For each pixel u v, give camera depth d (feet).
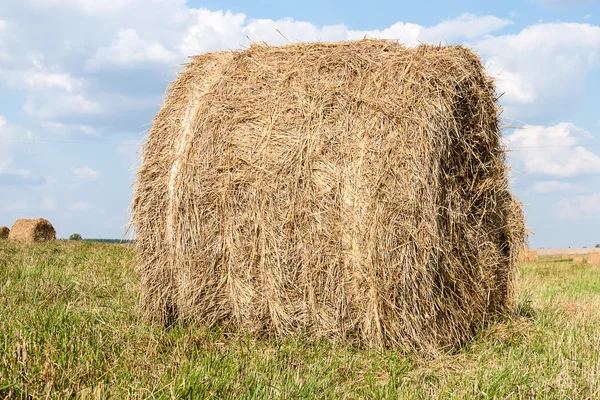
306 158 18.30
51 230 68.08
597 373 15.85
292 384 13.99
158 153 20.62
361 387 14.71
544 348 18.85
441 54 19.39
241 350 16.90
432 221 17.71
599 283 43.21
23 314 18.66
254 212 18.83
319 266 18.26
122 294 25.11
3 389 12.17
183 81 21.58
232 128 19.43
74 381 13.07
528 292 32.50
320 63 19.58
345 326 18.47
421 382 15.64
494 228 22.62
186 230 19.58
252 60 20.83
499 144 22.82
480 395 14.20
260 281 19.02
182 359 15.24
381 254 17.56
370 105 18.19
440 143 17.87
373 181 17.65
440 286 18.61
